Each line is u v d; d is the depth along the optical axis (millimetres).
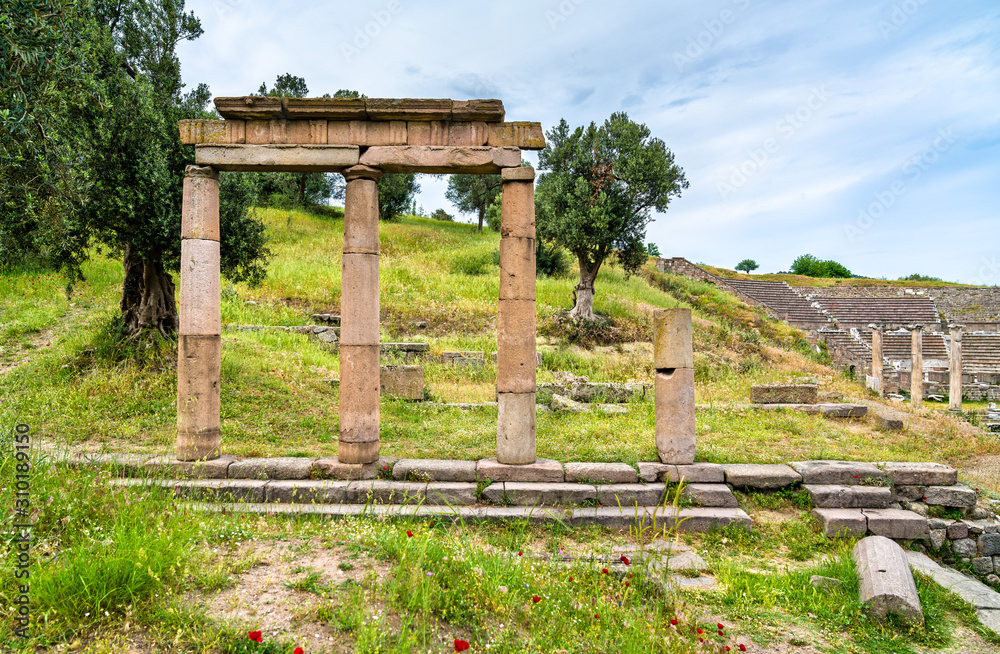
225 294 16266
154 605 3393
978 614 4738
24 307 12641
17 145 5516
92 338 10281
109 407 8250
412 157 6727
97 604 3242
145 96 8844
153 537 3980
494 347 15500
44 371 9297
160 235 8875
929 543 6160
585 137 19125
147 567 3529
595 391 11820
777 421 9789
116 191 8555
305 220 28328
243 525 4887
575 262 27562
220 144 6727
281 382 10281
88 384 8836
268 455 7074
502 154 6762
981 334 28250
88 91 7434
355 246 6707
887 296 35406
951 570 5730
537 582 4262
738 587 4676
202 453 6617
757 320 22891
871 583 4566
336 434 8336
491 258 24875
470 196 38000
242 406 8922
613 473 6582
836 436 9109
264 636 3242
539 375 13758
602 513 6027
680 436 6816
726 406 10789
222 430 7977
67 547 3984
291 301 17094
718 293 26859
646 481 6625
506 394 6707
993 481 8062
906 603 4352
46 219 6664
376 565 4242
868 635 4168
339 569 4152
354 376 6641
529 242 6777
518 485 6391
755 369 15617
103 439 7336
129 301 10172
